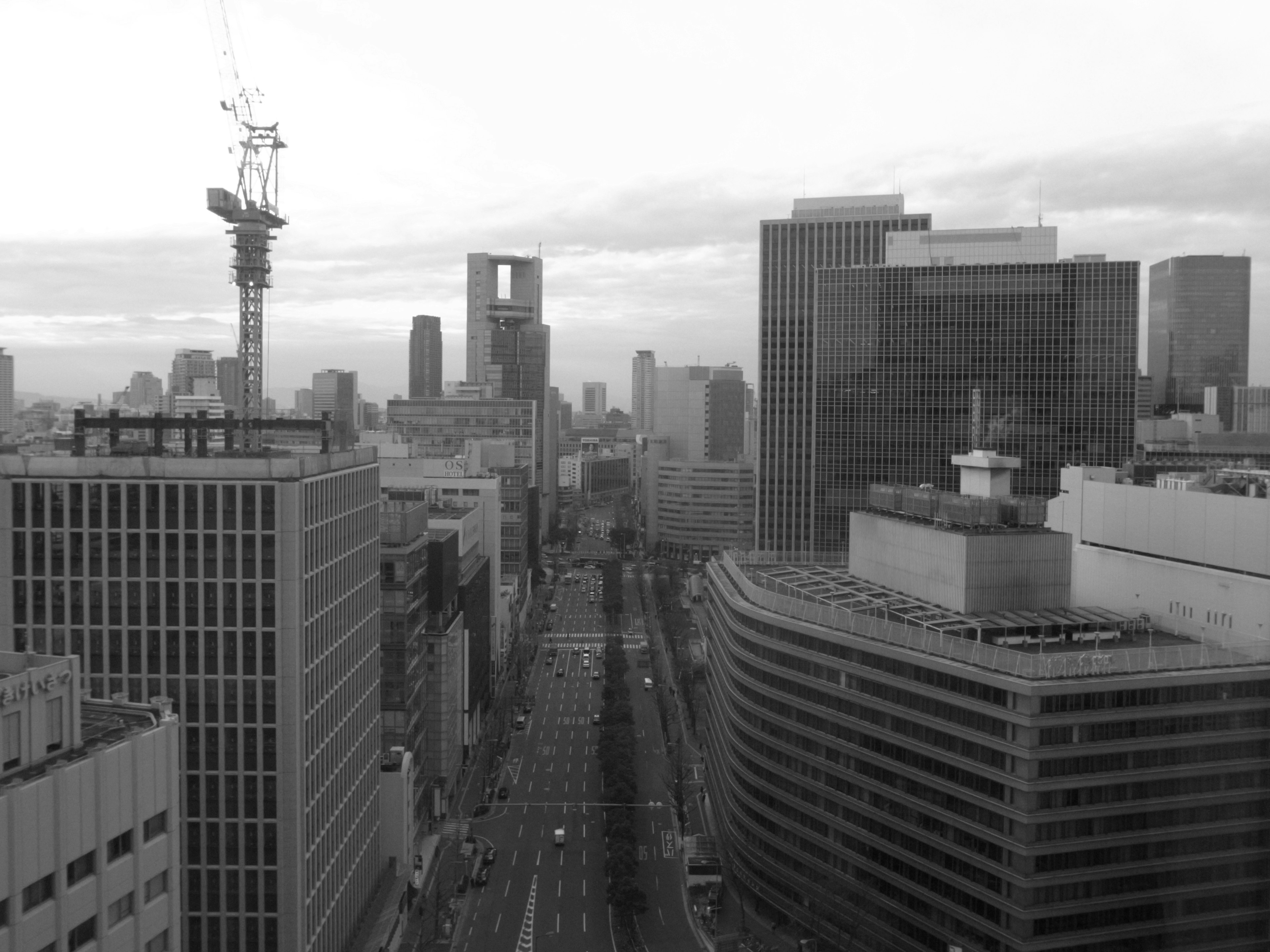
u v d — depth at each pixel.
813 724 154.88
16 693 67.25
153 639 131.12
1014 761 123.31
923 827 135.75
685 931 162.62
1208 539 148.25
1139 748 123.62
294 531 130.00
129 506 130.25
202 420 143.88
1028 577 153.50
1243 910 126.69
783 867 160.50
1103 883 123.19
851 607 158.75
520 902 172.50
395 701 189.88
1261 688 126.56
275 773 131.38
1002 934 124.00
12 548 130.50
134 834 73.12
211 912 132.50
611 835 184.38
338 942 149.62
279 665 130.50
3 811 61.28
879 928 141.38
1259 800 126.94
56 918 65.62
